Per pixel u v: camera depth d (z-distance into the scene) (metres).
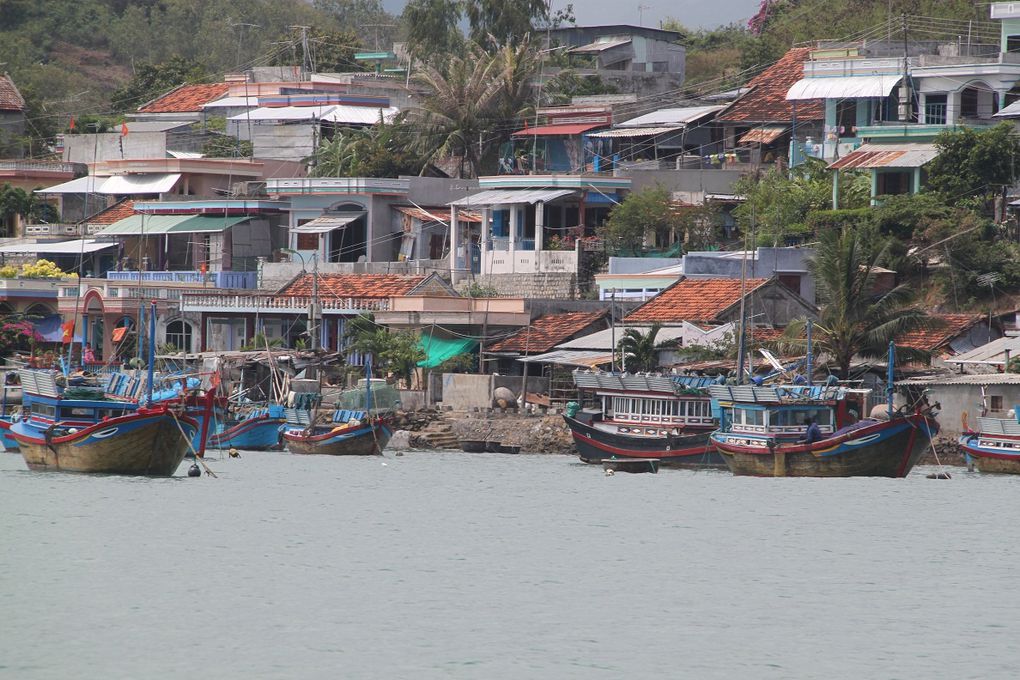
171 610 124.19
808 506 180.62
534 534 160.50
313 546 152.00
